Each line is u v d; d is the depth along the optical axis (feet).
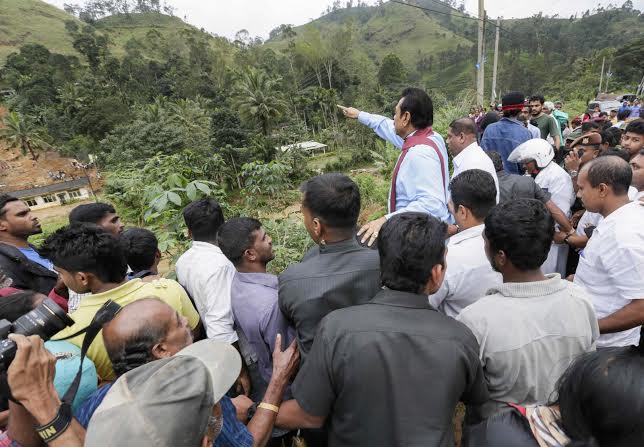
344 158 120.98
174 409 2.53
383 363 3.43
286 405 4.22
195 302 6.97
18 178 138.72
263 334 5.48
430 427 3.39
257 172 14.66
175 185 12.14
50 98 189.88
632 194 8.20
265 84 126.93
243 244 5.89
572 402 2.73
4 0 322.14
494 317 4.19
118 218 8.73
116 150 113.91
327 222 4.54
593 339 4.40
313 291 4.41
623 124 21.31
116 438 2.36
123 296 5.57
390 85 214.90
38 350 3.26
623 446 2.51
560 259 9.34
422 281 3.69
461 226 5.72
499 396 4.33
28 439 3.83
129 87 203.31
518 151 9.68
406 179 6.34
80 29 340.80
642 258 5.13
